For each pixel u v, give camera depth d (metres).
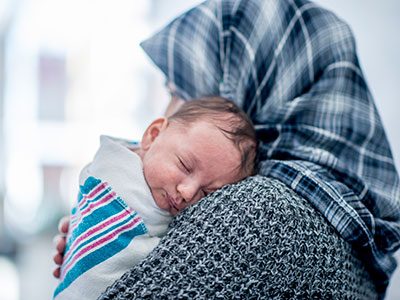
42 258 2.95
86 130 3.26
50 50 3.40
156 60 1.04
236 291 0.65
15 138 3.67
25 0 3.17
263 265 0.66
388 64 1.81
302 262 0.68
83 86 3.25
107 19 3.08
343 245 0.74
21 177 3.57
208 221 0.67
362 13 1.87
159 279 0.65
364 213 0.78
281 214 0.68
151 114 2.94
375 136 0.87
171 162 0.81
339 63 0.89
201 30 1.00
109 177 0.80
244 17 0.97
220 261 0.65
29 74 3.57
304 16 0.93
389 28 1.81
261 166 0.83
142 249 0.73
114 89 3.10
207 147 0.81
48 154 3.42
